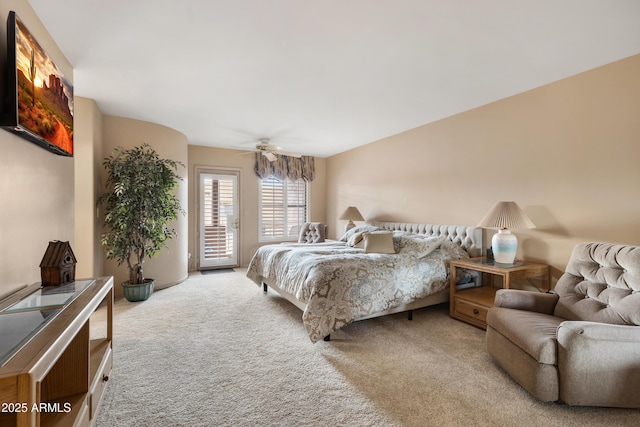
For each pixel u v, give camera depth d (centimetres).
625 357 176
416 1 187
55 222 221
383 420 173
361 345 270
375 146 552
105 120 407
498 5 190
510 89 323
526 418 175
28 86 166
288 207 685
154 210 393
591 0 185
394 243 380
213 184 608
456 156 403
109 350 207
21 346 106
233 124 452
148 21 206
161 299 404
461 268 351
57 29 215
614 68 264
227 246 625
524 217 304
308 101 357
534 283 322
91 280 199
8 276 159
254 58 257
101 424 168
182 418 173
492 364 237
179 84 310
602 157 271
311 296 277
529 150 325
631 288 206
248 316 342
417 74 287
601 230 273
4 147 155
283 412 179
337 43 234
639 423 171
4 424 121
